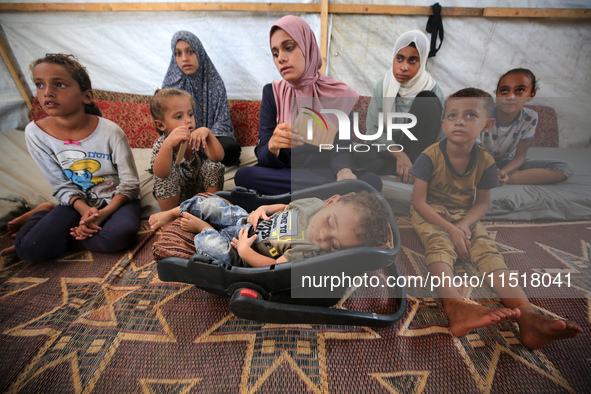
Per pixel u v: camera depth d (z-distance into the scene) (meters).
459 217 0.86
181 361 1.00
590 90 2.22
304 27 1.60
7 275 1.38
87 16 2.26
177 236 1.26
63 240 1.46
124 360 1.00
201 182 1.79
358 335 1.08
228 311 1.18
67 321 1.14
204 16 2.25
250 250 1.12
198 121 2.21
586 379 0.93
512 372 0.95
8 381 0.94
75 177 1.55
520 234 0.85
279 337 1.08
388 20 2.20
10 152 2.22
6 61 2.37
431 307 1.18
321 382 0.94
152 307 1.21
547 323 0.94
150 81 2.47
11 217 1.73
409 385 0.93
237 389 0.92
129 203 1.63
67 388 0.92
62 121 1.45
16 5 2.20
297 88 1.71
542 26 2.12
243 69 2.42
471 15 2.11
